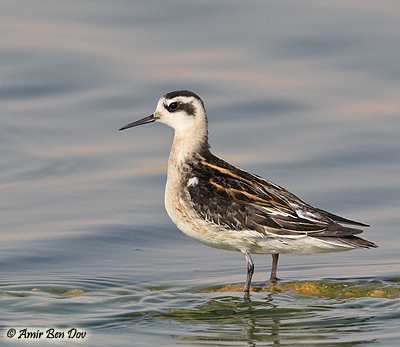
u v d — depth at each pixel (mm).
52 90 21078
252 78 21203
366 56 21859
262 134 19375
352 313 11750
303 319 11570
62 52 22219
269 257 14797
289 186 17203
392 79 21094
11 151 18812
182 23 23312
